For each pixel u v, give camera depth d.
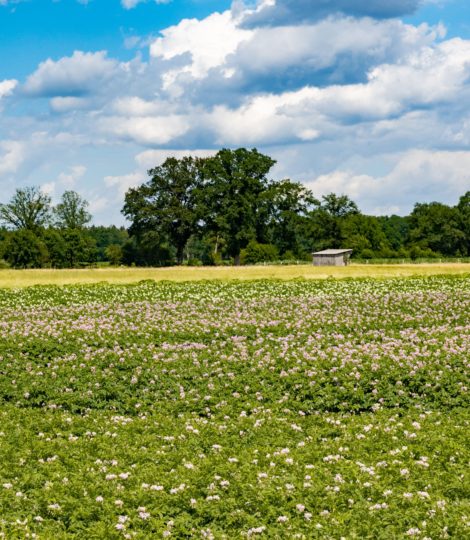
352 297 42.78
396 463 13.35
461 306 37.19
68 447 14.62
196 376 21.38
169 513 11.45
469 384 19.59
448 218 171.25
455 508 11.29
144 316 34.47
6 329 30.05
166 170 124.25
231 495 11.86
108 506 11.38
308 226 151.88
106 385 20.56
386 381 19.83
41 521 11.02
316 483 12.27
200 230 122.44
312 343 26.11
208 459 13.70
